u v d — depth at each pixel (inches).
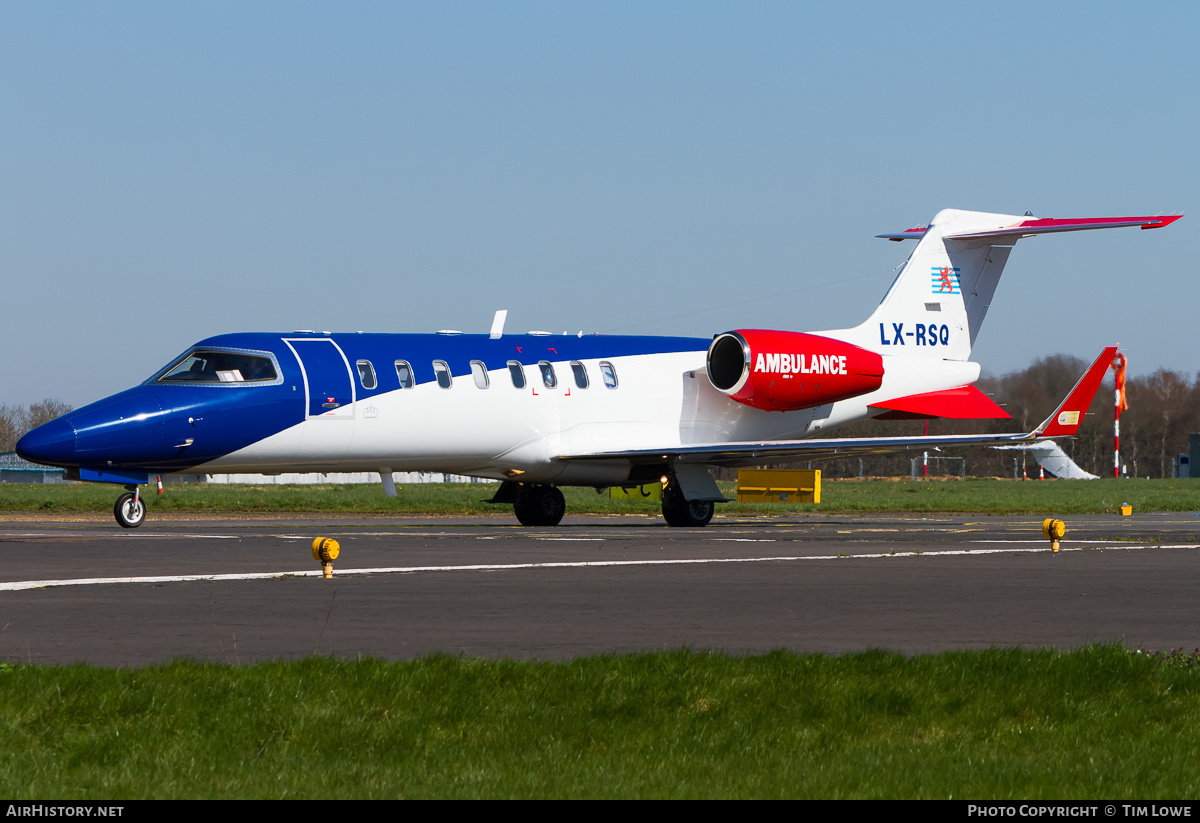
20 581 1236.5
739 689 703.7
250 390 2070.6
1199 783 537.0
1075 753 588.7
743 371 2487.7
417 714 642.2
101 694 663.1
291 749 583.2
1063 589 1257.4
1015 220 2810.0
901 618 1041.5
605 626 983.0
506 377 2332.7
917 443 2362.2
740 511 3449.8
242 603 1092.5
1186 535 2174.0
